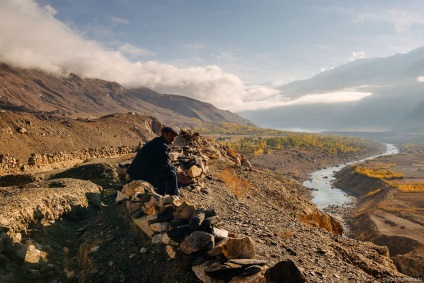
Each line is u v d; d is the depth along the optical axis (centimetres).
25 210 1035
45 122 9538
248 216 1161
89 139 9906
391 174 17088
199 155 1817
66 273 873
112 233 892
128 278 702
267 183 1948
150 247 761
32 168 3144
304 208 1820
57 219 1165
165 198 797
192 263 626
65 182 1545
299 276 527
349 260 1061
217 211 1117
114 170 1953
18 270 843
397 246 7231
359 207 11819
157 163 995
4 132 6875
